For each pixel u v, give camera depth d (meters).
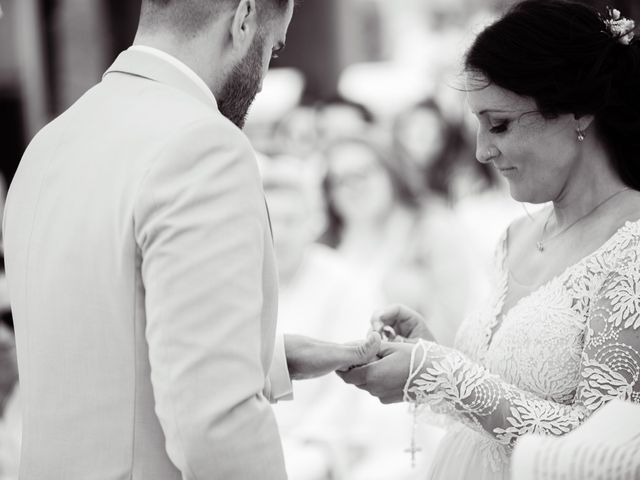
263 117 6.84
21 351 1.69
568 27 1.88
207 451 1.46
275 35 1.78
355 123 5.93
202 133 1.54
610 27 1.91
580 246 1.97
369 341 1.93
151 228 1.49
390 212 5.00
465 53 1.97
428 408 2.20
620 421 1.22
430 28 7.96
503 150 1.94
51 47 6.43
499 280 2.19
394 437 3.86
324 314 3.82
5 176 6.15
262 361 1.67
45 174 1.69
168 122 1.57
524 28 1.88
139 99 1.64
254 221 1.55
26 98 6.23
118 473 1.57
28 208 1.70
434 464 2.19
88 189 1.60
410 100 7.27
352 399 3.66
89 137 1.64
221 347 1.47
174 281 1.47
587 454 1.17
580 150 1.96
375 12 8.39
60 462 1.59
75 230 1.60
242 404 1.49
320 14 8.50
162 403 1.47
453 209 5.54
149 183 1.51
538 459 1.20
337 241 5.05
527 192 1.98
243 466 1.49
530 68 1.85
